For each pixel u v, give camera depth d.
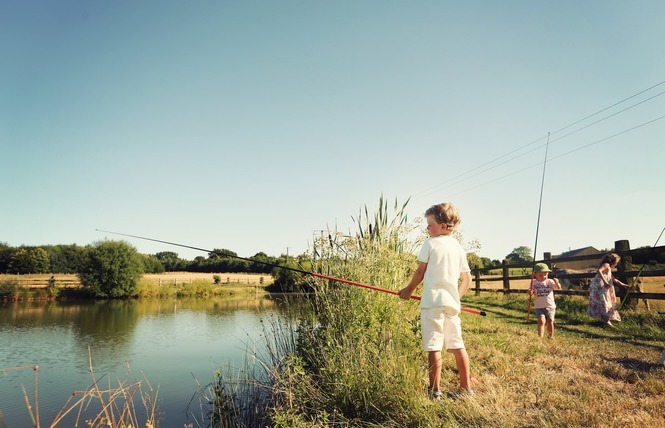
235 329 14.25
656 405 2.93
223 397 4.91
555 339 6.08
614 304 7.88
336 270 5.37
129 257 38.50
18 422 5.70
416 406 3.02
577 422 2.64
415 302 4.96
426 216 3.82
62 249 61.53
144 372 8.29
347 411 3.38
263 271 65.31
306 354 4.82
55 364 9.85
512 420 2.69
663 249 8.51
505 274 15.16
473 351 4.96
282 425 3.42
